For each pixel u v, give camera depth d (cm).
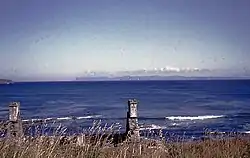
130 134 993
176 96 12331
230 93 14238
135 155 699
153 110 7562
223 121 5459
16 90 18900
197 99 10756
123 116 5944
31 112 6619
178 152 836
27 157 565
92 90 18925
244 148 920
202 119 5872
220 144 943
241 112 6912
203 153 845
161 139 922
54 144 636
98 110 7406
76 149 657
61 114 6100
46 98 11725
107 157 656
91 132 751
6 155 561
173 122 5266
